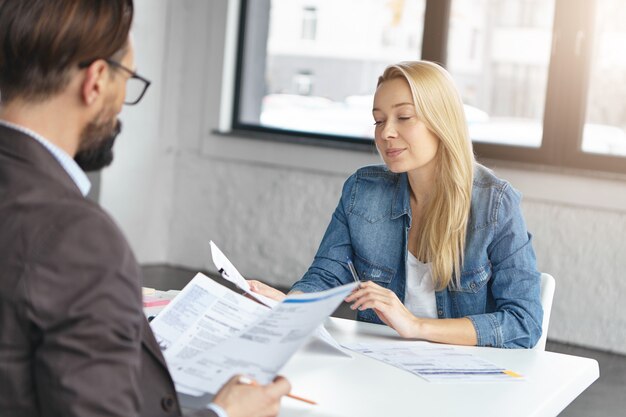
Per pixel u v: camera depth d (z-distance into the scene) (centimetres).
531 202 479
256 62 591
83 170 116
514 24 501
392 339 187
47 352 97
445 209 209
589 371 173
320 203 550
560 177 466
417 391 149
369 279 222
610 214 457
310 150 549
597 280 462
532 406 146
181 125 603
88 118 109
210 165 593
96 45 106
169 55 593
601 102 469
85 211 101
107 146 116
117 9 107
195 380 128
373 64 554
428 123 208
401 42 545
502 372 165
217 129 587
